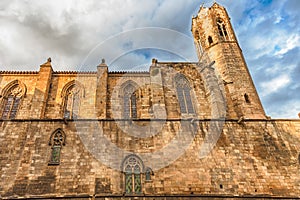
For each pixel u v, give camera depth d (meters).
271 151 21.02
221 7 34.66
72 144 20.41
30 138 20.58
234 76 27.17
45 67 29.23
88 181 18.56
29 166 19.05
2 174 18.97
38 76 28.50
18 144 20.67
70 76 29.86
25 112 26.66
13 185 18.12
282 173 19.86
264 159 20.52
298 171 20.05
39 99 26.58
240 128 22.27
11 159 19.88
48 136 20.78
